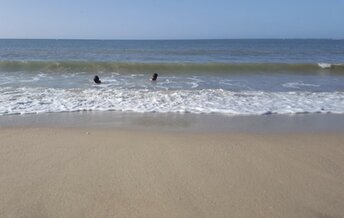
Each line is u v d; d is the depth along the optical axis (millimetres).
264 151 6281
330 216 4133
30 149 6125
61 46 59125
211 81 14648
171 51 40031
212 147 6422
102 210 4160
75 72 16719
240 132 7484
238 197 4531
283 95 11578
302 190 4770
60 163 5527
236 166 5551
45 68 17641
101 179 4980
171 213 4121
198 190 4699
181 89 12453
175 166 5492
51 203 4297
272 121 8477
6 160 5602
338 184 4980
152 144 6516
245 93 11805
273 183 4969
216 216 4070
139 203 4336
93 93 11289
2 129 7297
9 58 25500
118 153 6012
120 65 18188
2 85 12562
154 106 9695
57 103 9797
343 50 52188
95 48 49312
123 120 8297
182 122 8219
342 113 9375
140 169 5352
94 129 7473
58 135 6973
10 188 4664
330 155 6160
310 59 29844
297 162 5789
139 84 13492
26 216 4008
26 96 10547
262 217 4062
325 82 15156
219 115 8938
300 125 8164
